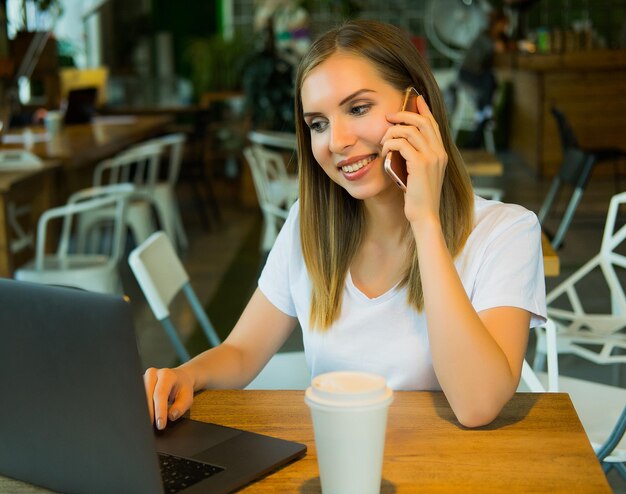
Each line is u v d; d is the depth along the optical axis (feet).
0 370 3.78
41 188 17.56
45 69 25.63
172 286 7.81
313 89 5.25
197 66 38.63
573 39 32.37
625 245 20.48
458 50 43.04
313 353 5.64
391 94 5.23
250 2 43.14
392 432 4.47
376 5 43.86
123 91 39.70
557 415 4.64
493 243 5.26
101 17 42.14
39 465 3.85
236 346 5.94
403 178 4.91
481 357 4.51
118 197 14.07
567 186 29.07
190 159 26.40
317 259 5.60
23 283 3.61
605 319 9.50
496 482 3.89
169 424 4.71
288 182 19.13
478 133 22.70
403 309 5.36
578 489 3.81
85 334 3.46
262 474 4.08
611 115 30.78
